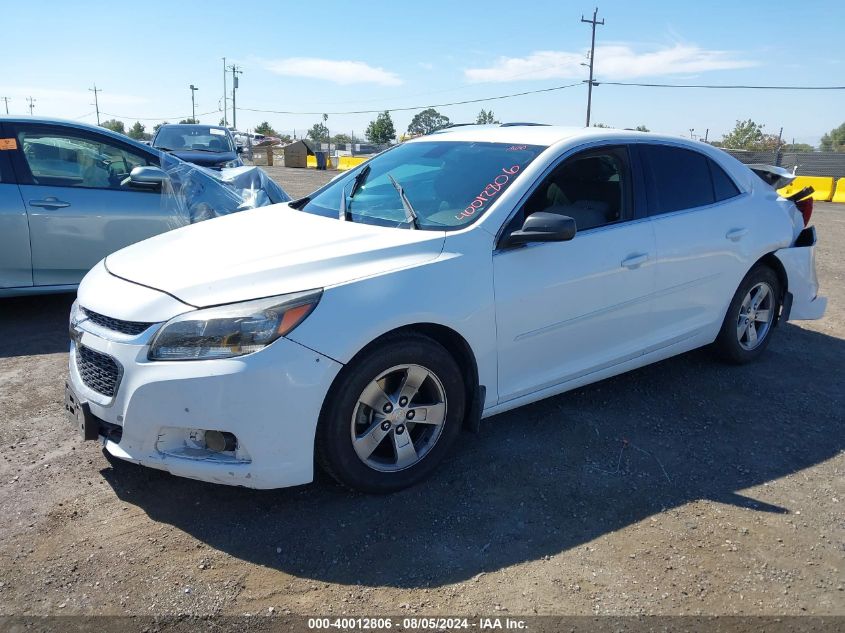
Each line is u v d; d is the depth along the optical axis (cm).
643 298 405
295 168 4053
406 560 278
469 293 327
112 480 332
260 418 277
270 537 290
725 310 464
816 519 315
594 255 376
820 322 629
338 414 295
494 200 353
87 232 572
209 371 273
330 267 306
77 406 310
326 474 338
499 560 280
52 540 286
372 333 295
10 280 555
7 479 331
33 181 556
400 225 356
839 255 1000
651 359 429
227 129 1550
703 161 453
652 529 303
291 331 280
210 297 288
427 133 474
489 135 421
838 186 2270
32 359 492
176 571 269
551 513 313
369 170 432
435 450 332
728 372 489
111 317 299
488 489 330
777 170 541
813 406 439
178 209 607
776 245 479
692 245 425
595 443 379
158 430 283
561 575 271
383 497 321
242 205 649
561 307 364
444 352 322
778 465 364
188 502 315
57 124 572
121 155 600
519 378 360
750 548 291
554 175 373
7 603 250
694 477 348
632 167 408
